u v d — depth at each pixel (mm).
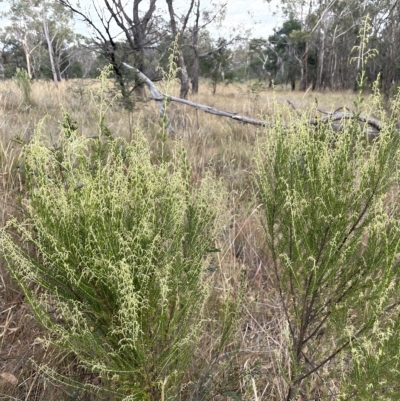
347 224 1747
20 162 3678
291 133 1935
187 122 6324
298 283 1843
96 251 1561
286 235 1982
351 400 1701
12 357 2113
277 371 2193
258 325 2475
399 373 1482
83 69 45844
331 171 1754
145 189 1781
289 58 41469
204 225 1937
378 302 1639
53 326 1553
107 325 1718
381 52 24562
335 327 1878
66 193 1710
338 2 35281
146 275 1531
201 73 21672
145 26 10773
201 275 1845
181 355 1762
